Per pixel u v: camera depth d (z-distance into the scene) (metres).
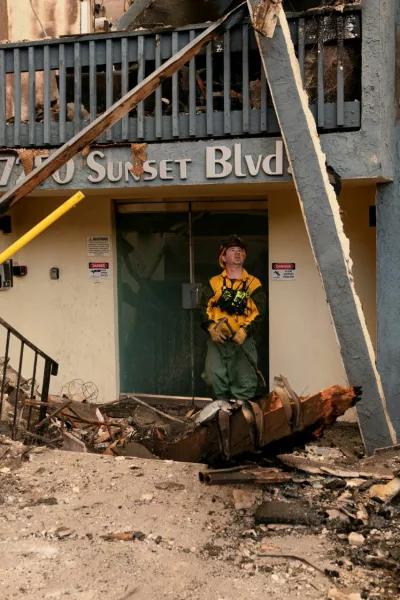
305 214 5.82
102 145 6.78
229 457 4.54
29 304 8.66
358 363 5.80
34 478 4.68
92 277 8.45
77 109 6.83
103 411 8.06
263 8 5.47
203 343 8.41
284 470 4.65
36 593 3.20
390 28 6.24
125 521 3.99
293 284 7.75
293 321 7.77
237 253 7.04
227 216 8.19
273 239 7.79
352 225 7.44
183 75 6.96
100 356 8.48
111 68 6.67
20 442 5.50
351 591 3.16
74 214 8.45
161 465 4.93
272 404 4.49
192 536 3.78
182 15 7.82
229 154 6.43
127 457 5.14
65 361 8.59
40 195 7.96
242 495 4.29
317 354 7.71
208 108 6.43
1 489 4.47
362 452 6.27
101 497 4.34
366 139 6.00
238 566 3.44
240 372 7.16
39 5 8.71
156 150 6.66
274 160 6.30
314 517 3.91
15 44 6.98
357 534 3.71
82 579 3.33
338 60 5.99
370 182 6.49
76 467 4.89
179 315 8.47
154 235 8.46
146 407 7.39
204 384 8.44
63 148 4.52
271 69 5.76
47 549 3.64
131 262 8.56
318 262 5.82
